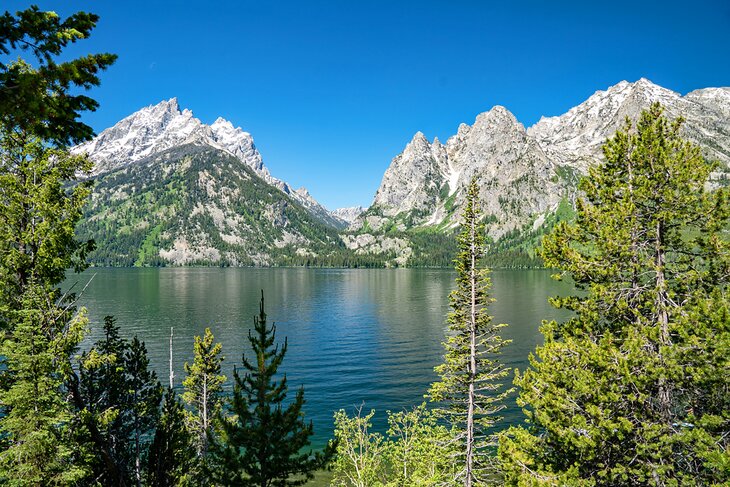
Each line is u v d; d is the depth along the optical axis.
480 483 24.70
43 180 20.80
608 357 16.28
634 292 18.38
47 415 18.28
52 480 17.80
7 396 17.75
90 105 6.77
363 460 29.94
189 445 26.84
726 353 13.38
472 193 27.05
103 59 6.25
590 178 20.61
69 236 21.55
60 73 6.00
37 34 5.96
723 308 13.84
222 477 16.77
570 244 20.17
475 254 26.67
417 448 29.86
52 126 6.77
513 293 161.62
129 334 91.19
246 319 111.00
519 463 17.47
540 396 18.52
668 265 17.95
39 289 19.58
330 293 179.00
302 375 64.19
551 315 111.50
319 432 44.31
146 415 25.50
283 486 16.97
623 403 15.97
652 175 18.08
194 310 126.12
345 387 58.75
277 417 16.64
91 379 23.62
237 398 17.08
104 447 21.05
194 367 34.84
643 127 19.06
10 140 18.41
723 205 16.52
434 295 171.12
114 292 172.38
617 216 18.38
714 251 16.75
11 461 17.75
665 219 16.97
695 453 14.20
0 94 5.99
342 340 87.69
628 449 15.51
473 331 26.20
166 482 22.83
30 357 17.95
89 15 6.21
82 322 20.84
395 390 57.44
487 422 26.11
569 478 15.69
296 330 98.25
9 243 20.23
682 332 14.49
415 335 92.38
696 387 14.62
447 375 27.33
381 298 161.00
